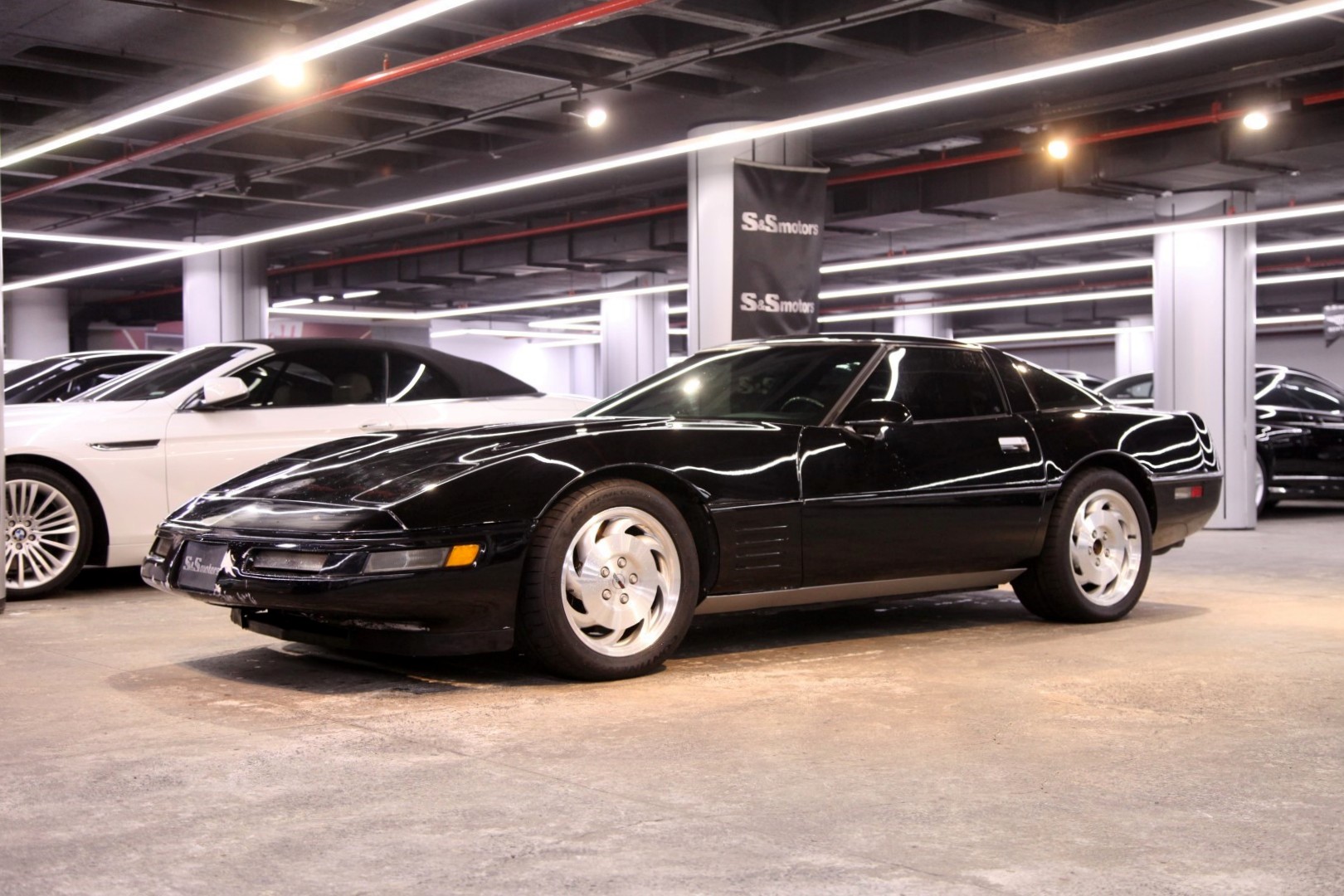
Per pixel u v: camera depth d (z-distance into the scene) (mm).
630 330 22656
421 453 3990
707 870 2211
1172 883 2152
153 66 10758
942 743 3117
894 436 4543
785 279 10492
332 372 6691
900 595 4641
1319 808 2584
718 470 4121
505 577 3707
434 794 2686
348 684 3881
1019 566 4926
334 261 22516
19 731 3258
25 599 5953
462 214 18703
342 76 10625
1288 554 8188
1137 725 3309
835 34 9078
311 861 2266
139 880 2170
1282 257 20781
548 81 10422
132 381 6578
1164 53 10195
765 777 2811
